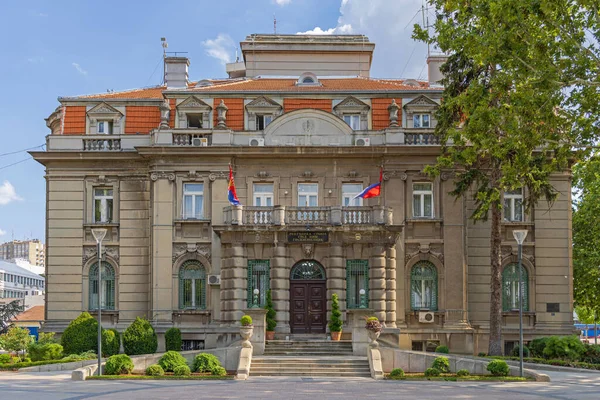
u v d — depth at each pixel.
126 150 39.69
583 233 47.59
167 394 21.84
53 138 39.97
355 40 49.22
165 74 45.34
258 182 39.50
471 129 26.61
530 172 32.16
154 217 38.84
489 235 39.50
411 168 39.09
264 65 49.12
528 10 23.17
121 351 35.12
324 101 40.59
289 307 36.88
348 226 36.41
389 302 36.56
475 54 25.53
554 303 39.06
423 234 38.84
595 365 31.05
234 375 27.78
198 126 41.06
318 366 29.81
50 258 39.69
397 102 40.53
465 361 28.92
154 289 38.31
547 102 24.09
